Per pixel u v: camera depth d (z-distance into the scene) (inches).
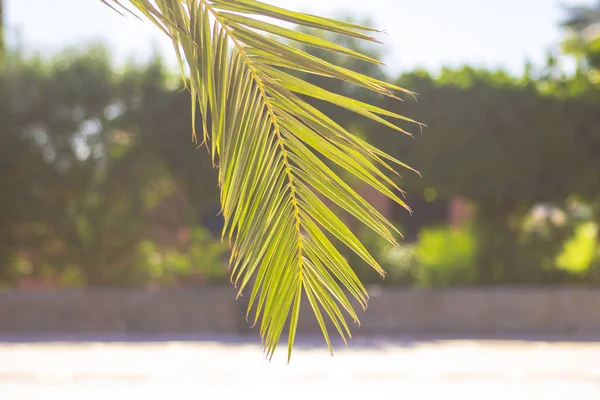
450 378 346.0
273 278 85.6
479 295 486.9
